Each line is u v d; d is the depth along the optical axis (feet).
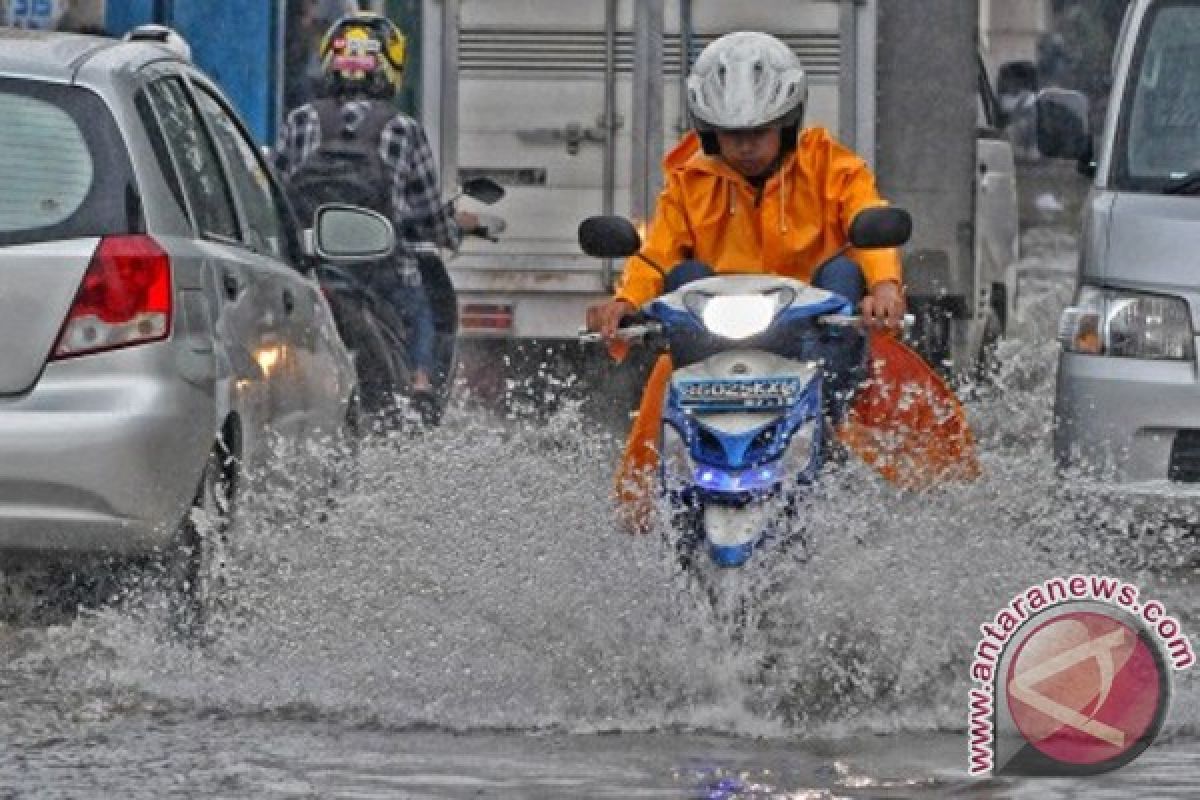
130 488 63.93
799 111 61.62
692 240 62.80
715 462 56.75
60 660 64.64
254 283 71.46
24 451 63.52
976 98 130.11
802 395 57.16
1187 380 86.69
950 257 129.18
